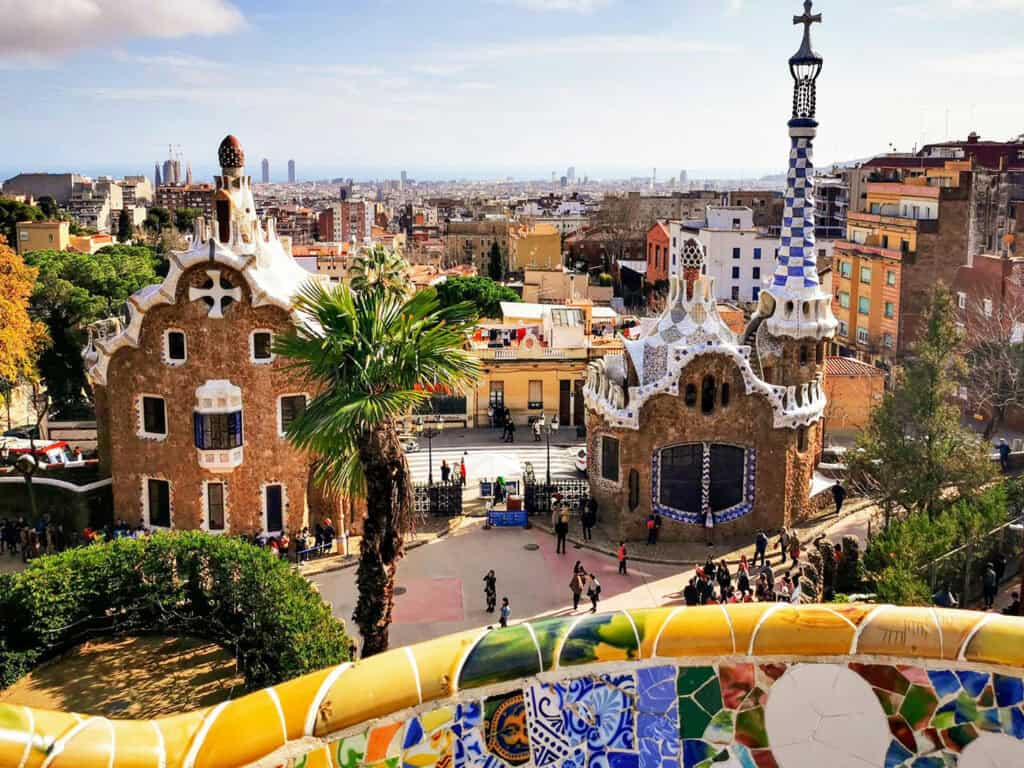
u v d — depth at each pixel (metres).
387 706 7.00
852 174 133.00
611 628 7.48
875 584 35.75
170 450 48.06
